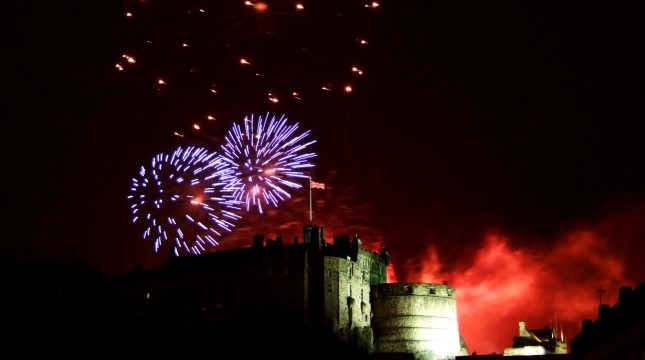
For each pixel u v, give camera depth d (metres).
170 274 159.38
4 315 131.38
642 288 45.78
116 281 160.75
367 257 167.62
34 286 138.12
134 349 140.88
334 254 152.12
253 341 143.38
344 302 150.88
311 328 143.25
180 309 153.25
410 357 147.50
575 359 71.75
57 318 138.38
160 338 146.75
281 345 141.12
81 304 143.88
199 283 155.88
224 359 140.88
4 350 126.31
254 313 148.25
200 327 149.75
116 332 143.88
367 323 159.25
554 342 163.88
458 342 164.88
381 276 173.12
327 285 147.62
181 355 142.00
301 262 147.62
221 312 149.88
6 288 134.62
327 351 140.50
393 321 159.00
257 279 150.50
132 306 155.38
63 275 145.88
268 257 151.25
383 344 158.25
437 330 160.50
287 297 146.75
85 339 137.50
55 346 132.88
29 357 127.75
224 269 154.50
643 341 46.06
